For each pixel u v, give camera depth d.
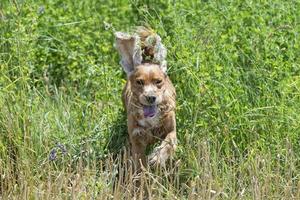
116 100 14.51
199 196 12.43
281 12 14.90
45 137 13.79
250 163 13.05
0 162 13.43
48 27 15.70
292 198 12.46
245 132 13.59
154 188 12.80
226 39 14.55
